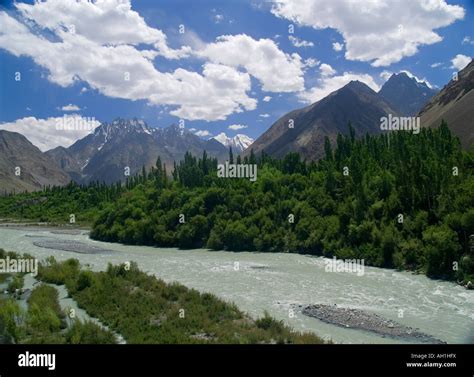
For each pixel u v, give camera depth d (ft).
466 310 125.80
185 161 480.23
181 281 166.71
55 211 611.47
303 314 119.75
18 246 293.23
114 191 602.85
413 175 229.86
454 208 196.44
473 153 247.50
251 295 142.92
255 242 271.49
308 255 244.63
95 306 120.88
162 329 99.76
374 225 223.10
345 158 339.36
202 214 308.60
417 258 193.47
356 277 176.76
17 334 94.07
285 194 300.20
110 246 304.09
